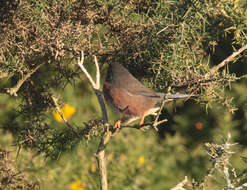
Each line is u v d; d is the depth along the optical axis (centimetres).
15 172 944
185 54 843
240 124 1562
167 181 1573
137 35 855
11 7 818
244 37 859
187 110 1708
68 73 901
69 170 1423
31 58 834
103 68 1025
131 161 1548
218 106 910
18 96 962
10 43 807
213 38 900
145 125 746
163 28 829
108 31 893
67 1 804
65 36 789
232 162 1291
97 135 927
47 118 962
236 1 852
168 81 866
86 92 1434
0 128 997
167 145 1694
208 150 810
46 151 935
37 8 791
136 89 876
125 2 834
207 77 828
